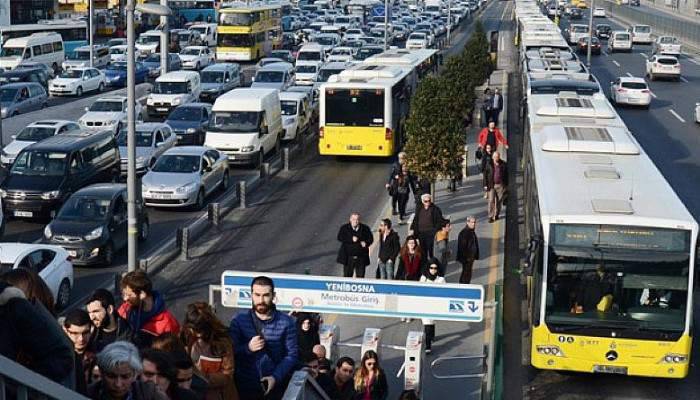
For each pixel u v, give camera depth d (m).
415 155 40.88
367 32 130.25
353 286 22.41
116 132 55.84
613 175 26.20
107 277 32.81
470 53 74.81
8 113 67.62
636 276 22.72
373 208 43.06
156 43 106.12
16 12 124.12
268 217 41.41
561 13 190.62
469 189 45.66
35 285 9.29
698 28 133.75
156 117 69.94
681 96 82.06
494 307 22.86
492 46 97.25
